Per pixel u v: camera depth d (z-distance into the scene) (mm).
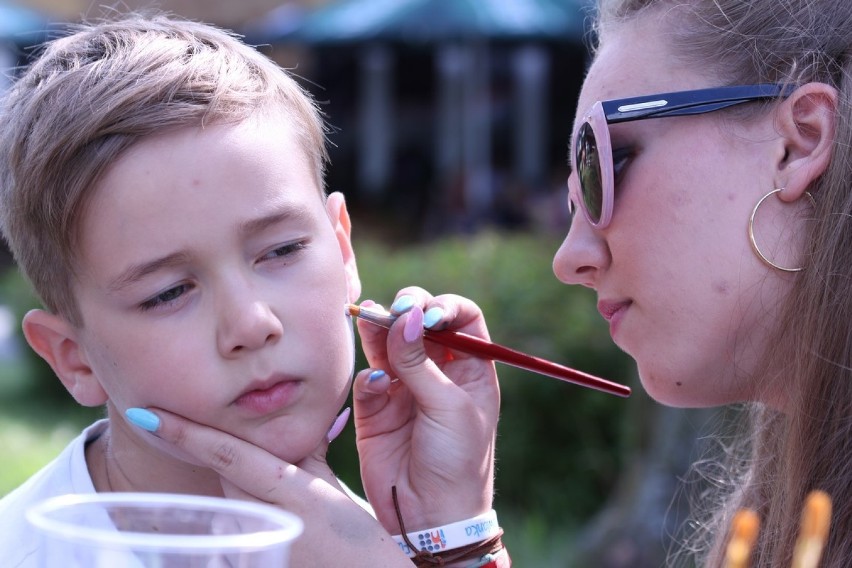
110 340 1398
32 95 1464
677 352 1610
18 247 1504
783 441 1610
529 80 13633
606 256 1687
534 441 5582
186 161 1349
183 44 1504
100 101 1369
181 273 1357
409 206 14516
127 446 1526
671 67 1638
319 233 1476
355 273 1734
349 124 15445
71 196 1365
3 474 5707
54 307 1481
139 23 1615
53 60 1509
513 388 5551
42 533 863
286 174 1433
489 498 1673
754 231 1546
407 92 15539
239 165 1377
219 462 1414
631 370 4766
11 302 9438
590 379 1747
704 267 1566
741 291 1555
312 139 1560
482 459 1659
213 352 1370
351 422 5551
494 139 14633
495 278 6152
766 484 1767
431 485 1641
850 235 1488
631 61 1684
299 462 1516
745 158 1553
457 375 1762
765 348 1572
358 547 1427
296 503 1428
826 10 1576
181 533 962
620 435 5402
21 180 1439
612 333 1735
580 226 1732
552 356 5559
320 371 1440
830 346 1496
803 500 1515
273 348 1391
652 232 1596
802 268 1521
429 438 1645
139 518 964
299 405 1436
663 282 1597
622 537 4441
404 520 1647
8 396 8422
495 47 12312
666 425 4375
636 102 1592
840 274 1490
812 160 1513
